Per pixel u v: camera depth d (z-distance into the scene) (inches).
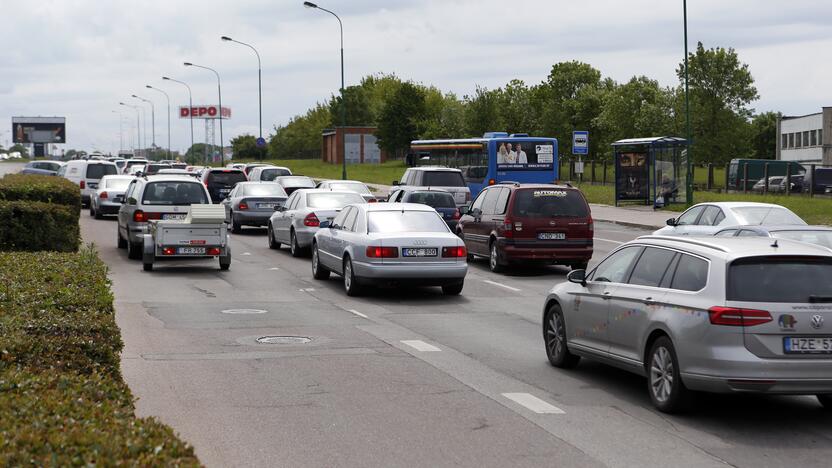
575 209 816.9
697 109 2500.0
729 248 320.5
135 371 393.1
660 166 1744.6
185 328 514.0
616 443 287.9
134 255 915.4
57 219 773.3
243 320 547.2
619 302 359.3
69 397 201.9
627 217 1558.8
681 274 331.3
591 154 3732.8
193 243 804.6
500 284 753.0
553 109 3270.2
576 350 394.9
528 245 807.7
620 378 389.4
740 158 2527.1
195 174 1929.1
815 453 279.0
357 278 656.4
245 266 869.8
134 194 924.6
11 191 870.4
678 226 821.9
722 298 307.0
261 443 284.0
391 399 345.7
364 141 5123.0
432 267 646.5
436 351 449.1
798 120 3809.1
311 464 262.2
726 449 282.7
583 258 814.5
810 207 1557.6
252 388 362.0
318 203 966.4
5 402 189.0
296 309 598.9
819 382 301.1
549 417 320.5
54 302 310.7
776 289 306.8
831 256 315.0
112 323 283.4
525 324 542.0
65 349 256.2
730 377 302.0
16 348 246.1
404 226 667.4
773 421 318.3
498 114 3248.0
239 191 1301.7
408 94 4980.3
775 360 300.8
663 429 306.0
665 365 327.9
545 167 1590.8
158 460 157.8
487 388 367.2
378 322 546.0
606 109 3238.2
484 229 860.6
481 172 1612.9
